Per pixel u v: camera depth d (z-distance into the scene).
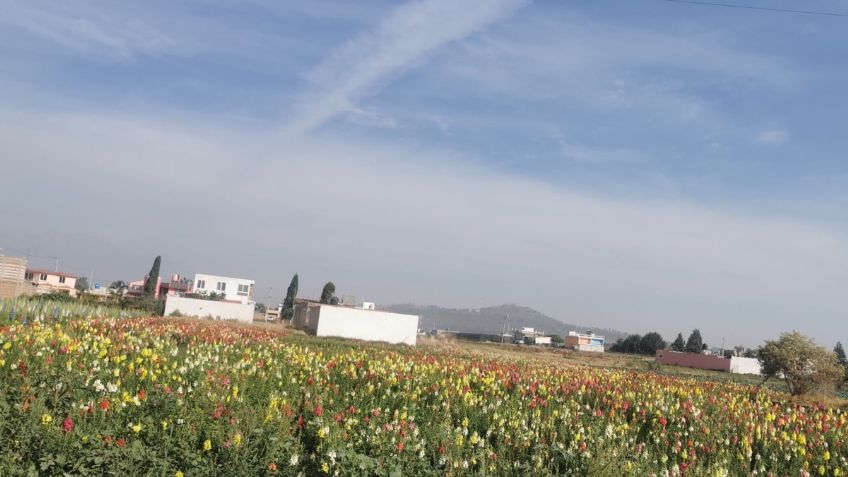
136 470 8.48
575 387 19.81
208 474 8.73
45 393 10.72
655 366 65.81
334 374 17.98
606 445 11.64
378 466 9.41
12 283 52.94
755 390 33.28
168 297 65.56
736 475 11.95
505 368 25.62
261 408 11.55
